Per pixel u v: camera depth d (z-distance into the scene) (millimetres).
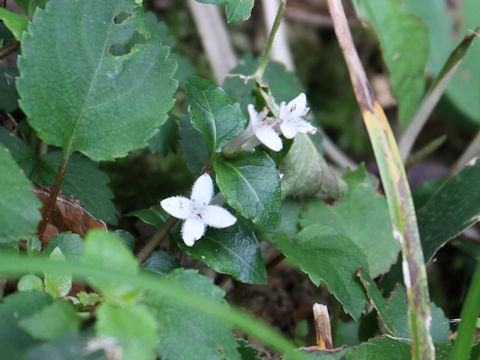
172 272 98
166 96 115
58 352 86
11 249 106
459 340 103
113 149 114
